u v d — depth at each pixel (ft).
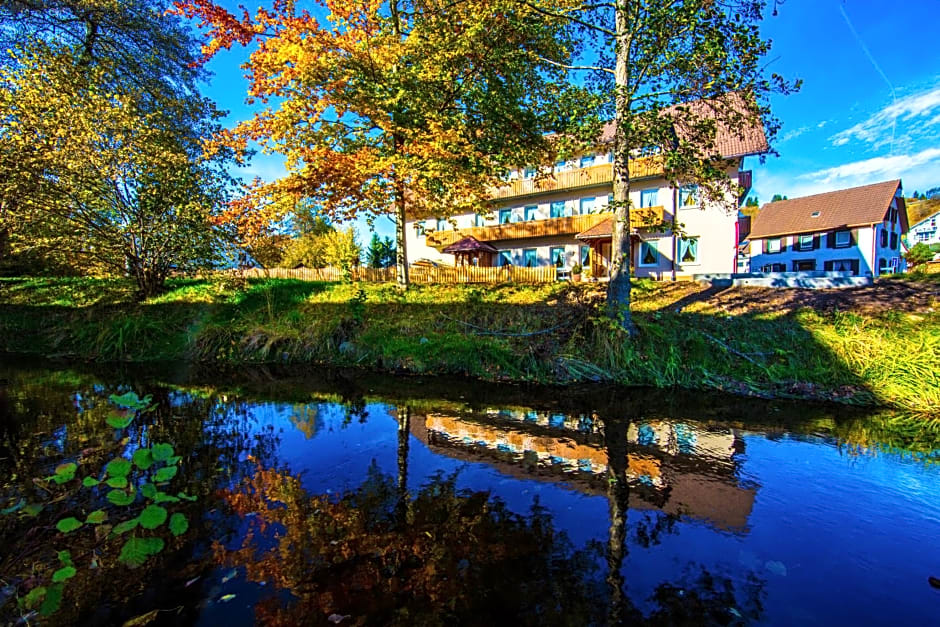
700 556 8.04
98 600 6.56
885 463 12.62
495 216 89.56
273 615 6.27
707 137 23.16
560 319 28.99
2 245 35.29
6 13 29.68
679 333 25.53
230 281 40.70
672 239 67.10
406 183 40.45
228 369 28.14
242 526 8.86
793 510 9.82
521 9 26.40
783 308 28.89
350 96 36.63
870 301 27.81
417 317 33.53
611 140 24.26
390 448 13.83
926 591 7.11
